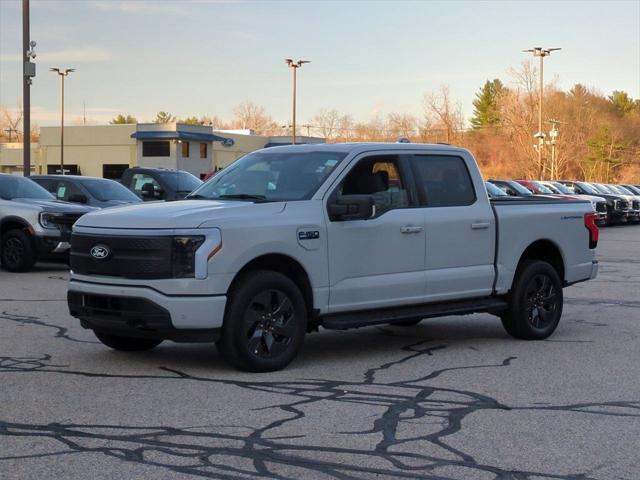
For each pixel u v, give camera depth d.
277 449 5.59
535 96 82.12
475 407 6.74
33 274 16.08
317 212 8.09
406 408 6.68
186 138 69.88
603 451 5.66
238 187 8.65
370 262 8.42
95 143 74.12
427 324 11.07
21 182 17.52
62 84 71.62
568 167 90.25
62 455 5.42
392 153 8.86
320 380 7.61
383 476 5.11
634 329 10.70
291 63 59.00
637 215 38.97
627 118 118.06
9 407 6.54
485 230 9.35
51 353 8.62
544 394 7.20
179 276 7.34
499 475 5.17
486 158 95.69
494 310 9.52
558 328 10.77
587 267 10.61
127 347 8.70
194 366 8.07
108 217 7.82
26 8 27.48
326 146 8.86
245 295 7.59
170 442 5.71
